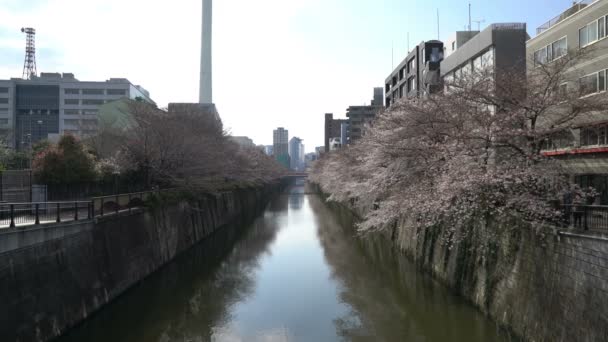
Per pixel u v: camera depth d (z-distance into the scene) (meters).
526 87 13.53
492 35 22.56
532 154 12.66
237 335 14.22
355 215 43.25
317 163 87.38
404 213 17.73
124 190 24.16
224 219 41.50
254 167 59.03
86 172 20.45
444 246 18.06
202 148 27.98
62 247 13.30
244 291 19.19
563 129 13.12
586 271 9.10
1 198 17.91
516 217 12.38
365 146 27.16
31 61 85.75
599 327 8.55
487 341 12.62
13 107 75.12
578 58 14.08
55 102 76.44
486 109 15.11
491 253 13.94
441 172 15.56
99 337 13.99
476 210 14.10
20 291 11.09
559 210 11.25
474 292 14.80
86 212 16.91
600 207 10.35
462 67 26.83
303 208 59.31
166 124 25.88
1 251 10.52
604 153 18.47
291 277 21.52
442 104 15.95
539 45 22.28
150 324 15.22
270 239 33.22
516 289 12.08
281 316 15.87
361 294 18.22
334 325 14.85
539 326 10.63
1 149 32.31
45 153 20.22
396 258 24.42
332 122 149.38
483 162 13.53
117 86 74.12
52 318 12.38
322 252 27.73
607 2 17.95
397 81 51.53
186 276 22.06
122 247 17.81
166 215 24.17
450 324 14.09
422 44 39.69
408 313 15.66
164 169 26.11
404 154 17.50
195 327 14.91
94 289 14.98
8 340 10.48
